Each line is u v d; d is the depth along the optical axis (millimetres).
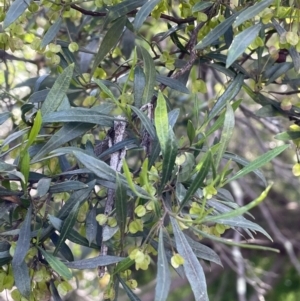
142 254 409
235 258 1394
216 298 1801
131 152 926
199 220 384
